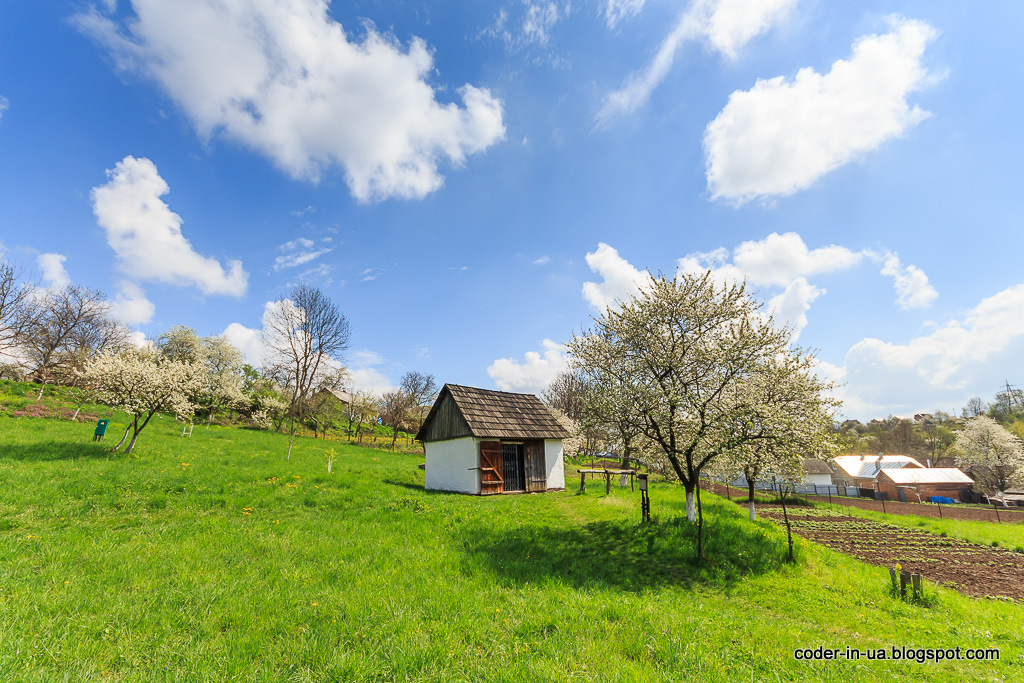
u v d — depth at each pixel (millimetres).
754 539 13398
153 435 27016
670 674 5207
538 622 6363
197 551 8766
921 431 91812
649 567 11039
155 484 14734
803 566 12297
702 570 11141
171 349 56000
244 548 9359
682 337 14250
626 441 16359
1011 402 83750
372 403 59375
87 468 16047
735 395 13289
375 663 4906
